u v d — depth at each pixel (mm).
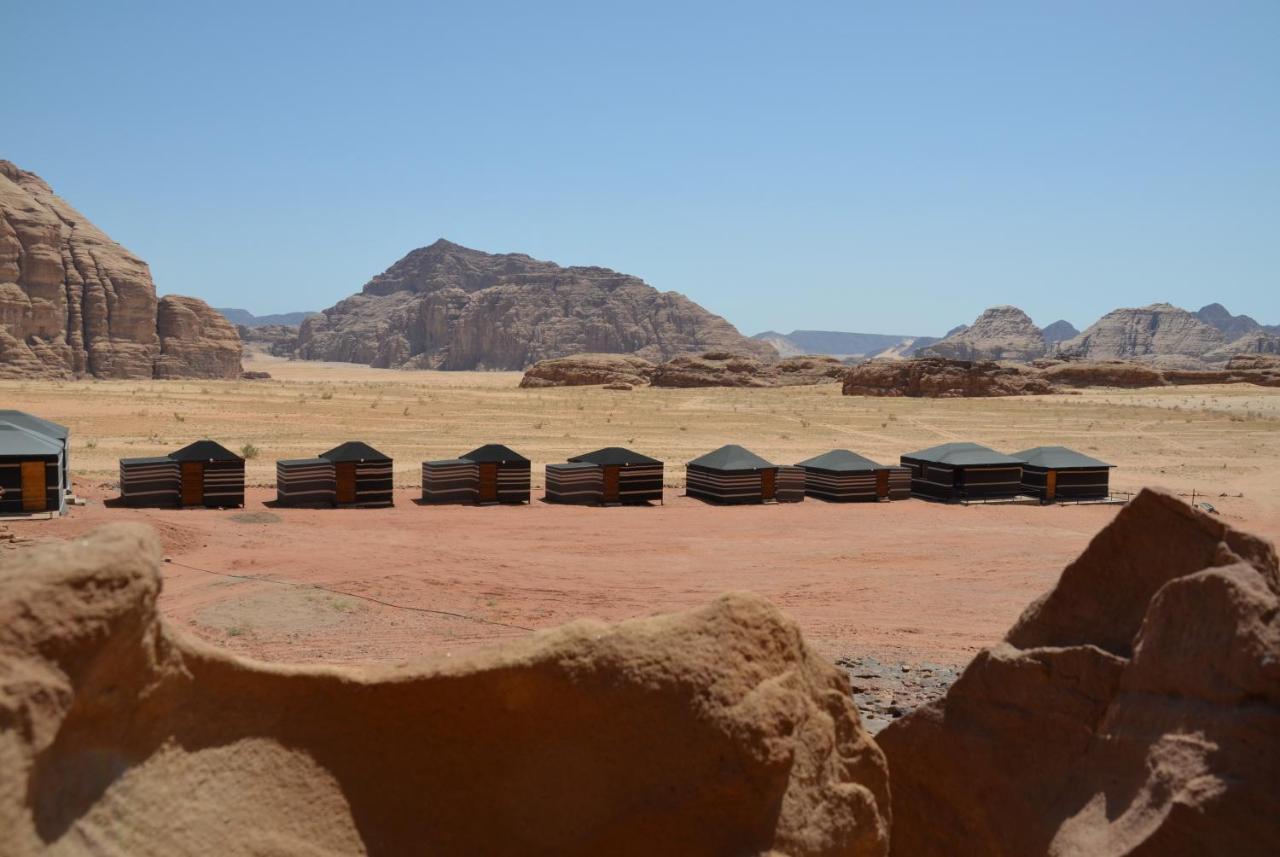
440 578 23516
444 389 120062
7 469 28844
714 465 41219
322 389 111062
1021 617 8156
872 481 42625
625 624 5445
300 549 26406
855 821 5730
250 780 4629
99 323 183625
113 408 72250
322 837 4703
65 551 4008
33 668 3709
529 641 5289
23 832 3578
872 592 24297
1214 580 6211
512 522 33750
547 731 5195
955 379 125875
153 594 4219
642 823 5125
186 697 4539
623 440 64500
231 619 18297
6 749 3561
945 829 7785
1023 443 69938
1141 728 6422
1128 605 7453
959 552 30500
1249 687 5797
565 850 5094
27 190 197250
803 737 5609
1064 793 6895
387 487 36219
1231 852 5516
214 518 30797
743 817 5223
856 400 113062
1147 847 5758
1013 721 7461
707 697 5285
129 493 32656
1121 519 7574
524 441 61906
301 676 4887
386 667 5148
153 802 4230
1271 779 5551
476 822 5062
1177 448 68000
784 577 25969
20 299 172375
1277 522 38531
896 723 8344
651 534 32344
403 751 5047
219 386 115750
